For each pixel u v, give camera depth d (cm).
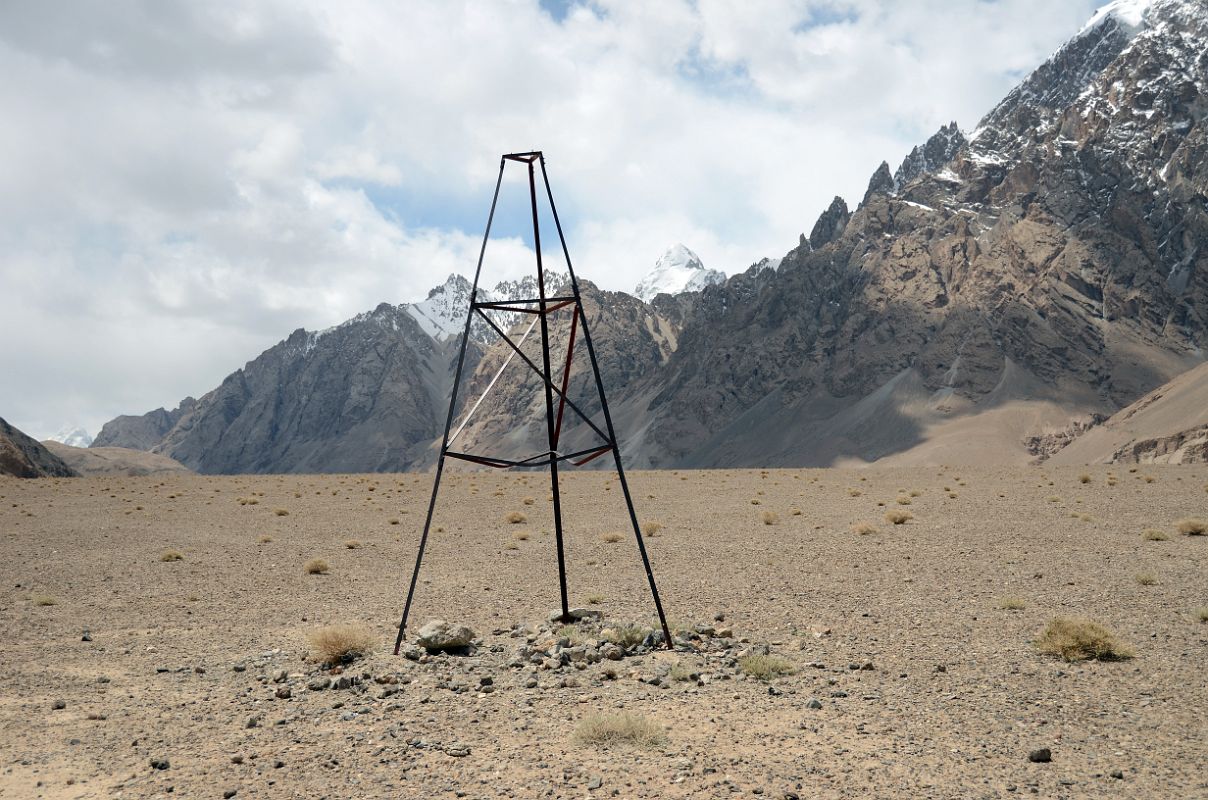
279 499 5922
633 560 3025
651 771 1107
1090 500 4469
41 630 2062
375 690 1509
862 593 2317
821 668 1608
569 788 1059
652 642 1786
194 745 1242
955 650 1697
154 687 1562
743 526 3953
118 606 2356
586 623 1977
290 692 1507
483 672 1616
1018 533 3366
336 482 7756
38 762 1180
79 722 1358
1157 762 1102
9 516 4838
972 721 1280
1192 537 3119
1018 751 1154
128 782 1105
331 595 2491
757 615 2083
